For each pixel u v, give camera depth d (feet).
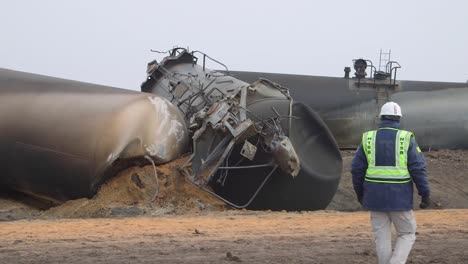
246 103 56.13
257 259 28.60
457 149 96.78
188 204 53.67
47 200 57.31
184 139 56.29
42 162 53.83
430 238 36.47
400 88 96.43
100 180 52.42
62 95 55.77
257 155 55.01
